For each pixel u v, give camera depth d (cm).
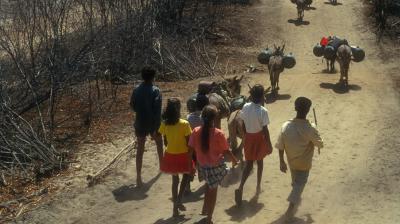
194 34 2456
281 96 1609
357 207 873
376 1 3164
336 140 1207
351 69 2183
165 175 1016
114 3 1767
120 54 1719
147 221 839
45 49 1427
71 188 955
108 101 1459
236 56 2466
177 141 812
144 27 1833
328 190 942
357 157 1101
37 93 1342
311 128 788
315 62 2367
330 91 1672
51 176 1008
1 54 1486
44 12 1428
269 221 819
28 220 847
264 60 1706
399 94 1641
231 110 1122
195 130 780
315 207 873
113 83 1661
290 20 3097
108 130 1245
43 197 923
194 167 872
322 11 3278
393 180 980
